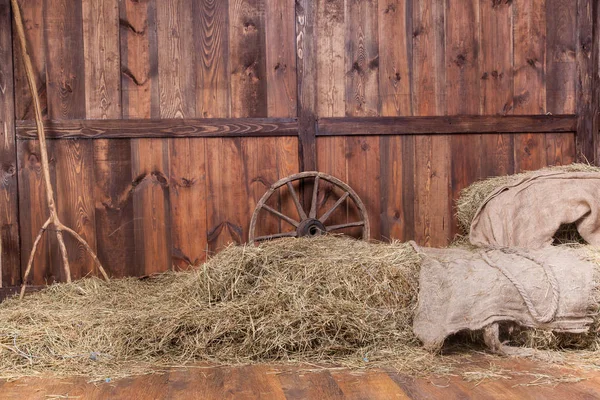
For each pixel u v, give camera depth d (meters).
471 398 2.17
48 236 3.76
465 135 4.12
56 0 3.75
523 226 3.41
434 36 4.06
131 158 3.82
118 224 3.81
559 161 4.20
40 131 3.58
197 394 2.24
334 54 3.97
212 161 3.88
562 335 2.78
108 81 3.80
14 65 3.72
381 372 2.48
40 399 2.21
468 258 3.05
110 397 2.22
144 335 2.78
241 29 3.89
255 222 3.80
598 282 2.77
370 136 4.02
